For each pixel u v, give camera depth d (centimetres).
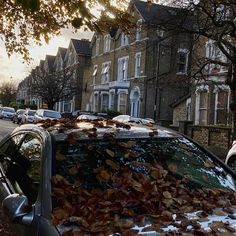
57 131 391
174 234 276
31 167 375
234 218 313
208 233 280
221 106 2869
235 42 2094
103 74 4909
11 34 938
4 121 5081
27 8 353
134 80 4116
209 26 1886
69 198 314
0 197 397
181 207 319
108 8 522
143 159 377
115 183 340
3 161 460
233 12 1783
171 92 3944
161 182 348
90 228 278
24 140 434
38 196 323
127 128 419
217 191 354
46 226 289
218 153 2091
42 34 815
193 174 376
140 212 307
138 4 3688
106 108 4728
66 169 348
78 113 3975
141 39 3972
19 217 309
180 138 424
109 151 374
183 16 1872
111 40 4734
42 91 5212
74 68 5688
